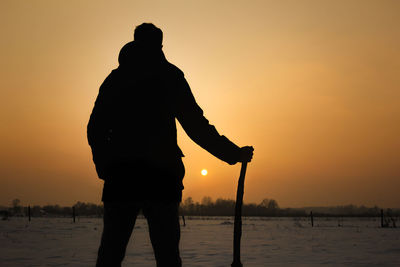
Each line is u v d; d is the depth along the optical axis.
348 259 9.98
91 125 2.78
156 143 2.65
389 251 12.12
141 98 2.69
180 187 2.69
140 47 2.79
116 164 2.65
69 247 13.02
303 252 11.80
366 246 13.95
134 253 11.15
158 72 2.72
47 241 15.60
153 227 2.64
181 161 2.74
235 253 2.88
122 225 2.66
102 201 2.70
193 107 2.70
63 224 35.12
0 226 28.22
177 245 2.65
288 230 28.64
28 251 11.63
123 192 2.61
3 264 8.66
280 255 10.93
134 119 2.67
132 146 2.64
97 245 13.82
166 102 2.69
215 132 2.77
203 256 10.63
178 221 2.68
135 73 2.75
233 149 2.82
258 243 15.49
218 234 22.89
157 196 2.60
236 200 2.91
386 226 35.19
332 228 33.03
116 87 2.77
